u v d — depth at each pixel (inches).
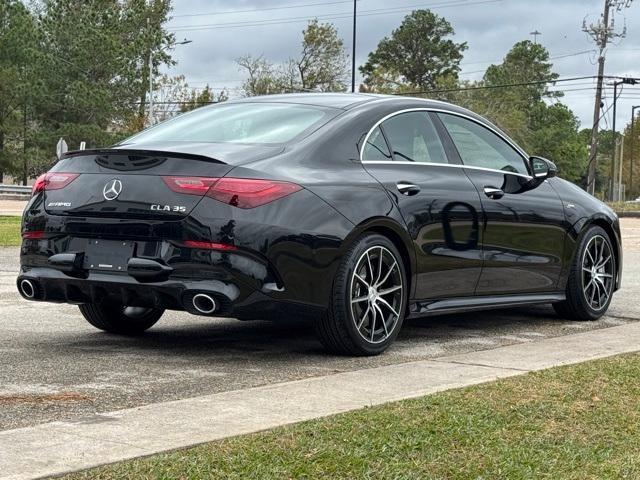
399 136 242.8
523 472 128.8
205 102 2731.3
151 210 207.5
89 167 220.1
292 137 225.1
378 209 224.8
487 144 268.7
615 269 306.0
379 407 162.4
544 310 318.7
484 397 171.9
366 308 225.3
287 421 152.8
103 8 2258.9
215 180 206.1
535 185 277.1
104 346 236.4
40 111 2110.0
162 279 206.4
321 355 229.0
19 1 2100.1
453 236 245.6
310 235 211.2
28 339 244.8
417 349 240.7
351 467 128.2
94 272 214.1
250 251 203.8
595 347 236.4
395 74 3444.9
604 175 5137.8
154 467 126.1
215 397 171.9
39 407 169.0
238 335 257.9
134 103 2251.5
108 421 152.3
